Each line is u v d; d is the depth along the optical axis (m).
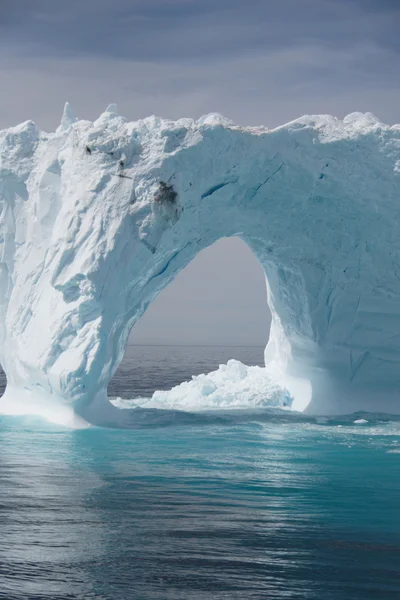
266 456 18.69
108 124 23.44
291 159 23.84
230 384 28.66
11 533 12.41
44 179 24.02
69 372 21.70
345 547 12.02
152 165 22.64
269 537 12.43
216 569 11.05
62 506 13.97
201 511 13.80
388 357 26.55
